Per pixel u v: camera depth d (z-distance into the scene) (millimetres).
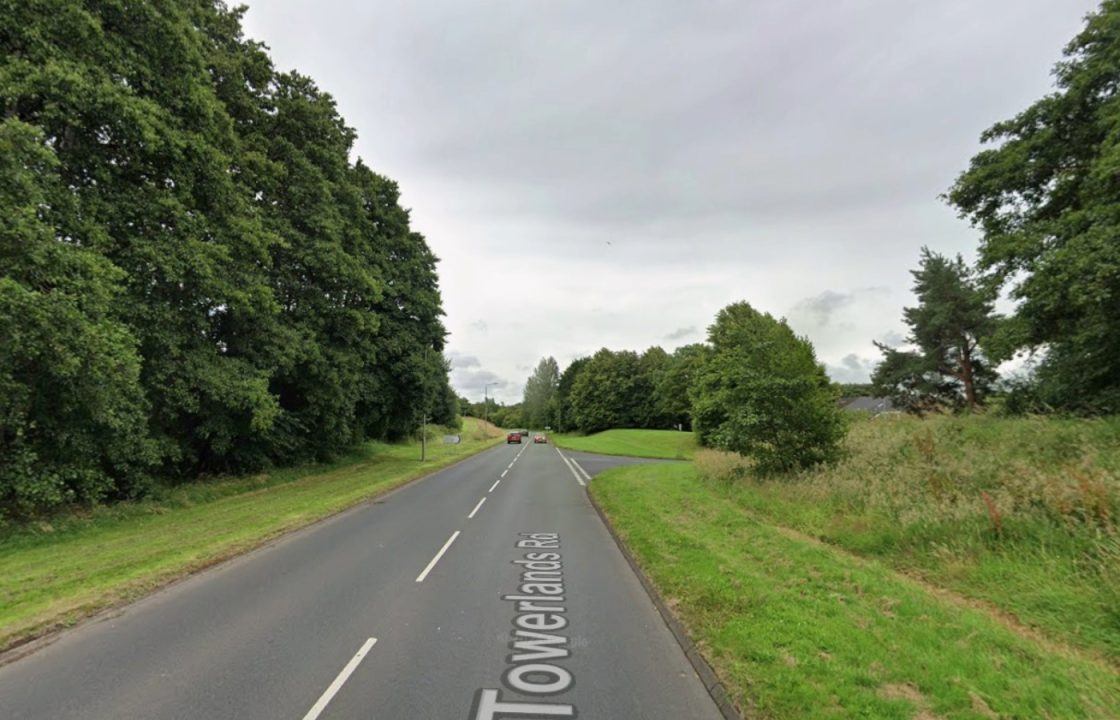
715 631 5738
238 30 22500
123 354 12516
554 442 69250
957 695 4324
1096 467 9531
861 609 6289
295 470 24984
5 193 10539
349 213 27562
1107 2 18156
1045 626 6094
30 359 11453
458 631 6156
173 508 15516
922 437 13984
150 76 14742
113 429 14227
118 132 13836
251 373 19281
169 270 14711
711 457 23141
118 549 10102
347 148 30234
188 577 8406
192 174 16391
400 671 5129
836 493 12375
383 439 49594
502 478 24656
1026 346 19938
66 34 12492
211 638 5934
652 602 7227
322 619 6535
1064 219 16875
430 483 22484
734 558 8656
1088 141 19266
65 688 4797
